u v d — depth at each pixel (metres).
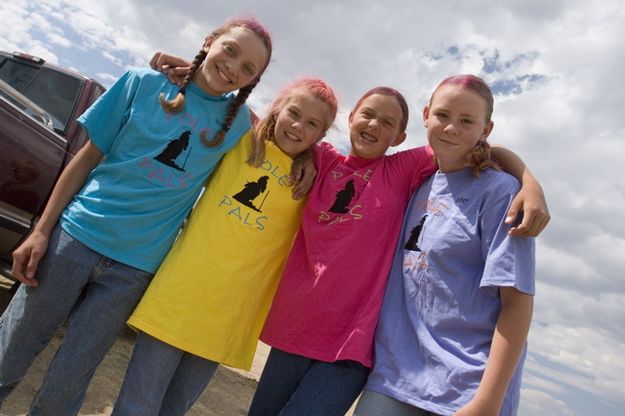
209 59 2.34
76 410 2.19
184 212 2.39
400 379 2.03
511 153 2.30
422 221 2.25
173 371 2.21
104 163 2.30
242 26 2.37
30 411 2.13
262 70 2.46
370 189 2.44
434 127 2.22
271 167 2.48
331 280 2.30
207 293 2.22
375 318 2.22
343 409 2.18
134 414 2.10
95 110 2.26
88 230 2.14
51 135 3.88
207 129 2.36
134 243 2.21
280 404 2.35
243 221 2.36
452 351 1.99
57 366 2.11
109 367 3.95
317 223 2.45
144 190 2.23
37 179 3.84
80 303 2.29
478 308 2.01
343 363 2.21
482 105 2.18
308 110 2.46
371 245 2.35
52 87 4.39
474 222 2.07
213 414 4.09
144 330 2.12
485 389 1.80
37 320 2.12
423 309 2.11
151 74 2.36
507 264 1.89
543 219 1.87
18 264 2.12
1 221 3.60
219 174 2.45
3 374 2.13
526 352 2.02
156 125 2.27
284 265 2.60
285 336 2.34
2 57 4.72
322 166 2.61
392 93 2.54
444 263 2.08
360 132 2.52
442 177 2.29
